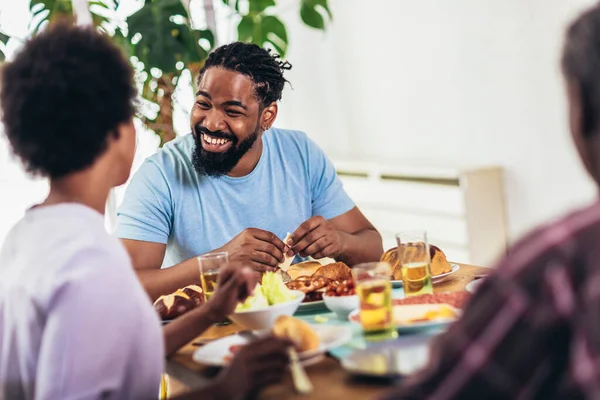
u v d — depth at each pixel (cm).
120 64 116
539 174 274
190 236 203
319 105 378
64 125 111
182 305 154
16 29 326
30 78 111
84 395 104
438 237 295
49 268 107
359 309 141
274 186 210
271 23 336
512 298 71
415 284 153
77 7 295
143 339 110
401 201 310
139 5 315
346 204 220
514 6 271
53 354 104
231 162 198
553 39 259
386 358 116
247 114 196
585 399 68
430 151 320
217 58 197
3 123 114
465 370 72
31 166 114
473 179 281
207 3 322
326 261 210
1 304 113
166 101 301
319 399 108
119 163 118
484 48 285
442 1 299
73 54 112
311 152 218
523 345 70
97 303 105
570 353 70
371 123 349
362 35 344
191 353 138
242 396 109
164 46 287
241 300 136
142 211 198
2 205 373
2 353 113
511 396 71
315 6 364
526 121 275
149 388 112
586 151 75
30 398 111
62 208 112
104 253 109
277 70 203
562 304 69
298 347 121
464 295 143
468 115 298
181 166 204
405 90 326
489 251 287
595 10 73
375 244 208
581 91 73
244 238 176
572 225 71
